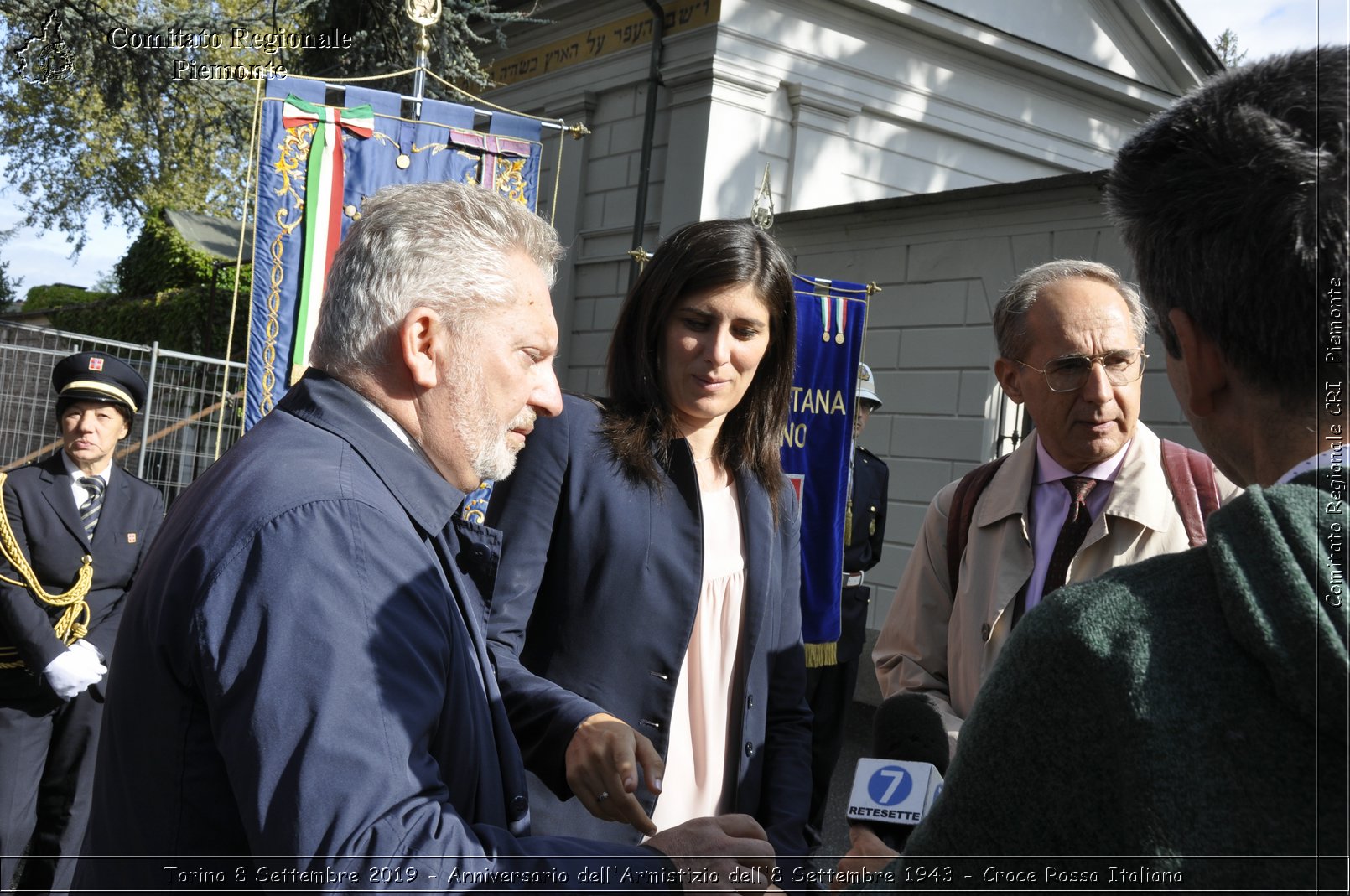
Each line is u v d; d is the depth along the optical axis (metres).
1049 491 2.19
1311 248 0.84
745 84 9.16
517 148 4.70
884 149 10.05
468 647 1.34
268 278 4.32
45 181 15.71
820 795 4.75
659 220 9.46
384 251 1.31
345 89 4.45
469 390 1.32
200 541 1.15
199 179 16.19
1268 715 0.76
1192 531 2.10
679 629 1.91
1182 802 0.76
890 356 8.04
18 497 3.63
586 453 1.95
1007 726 0.85
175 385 7.75
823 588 4.35
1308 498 0.81
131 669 1.19
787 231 8.73
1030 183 7.07
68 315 16.34
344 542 1.15
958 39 10.16
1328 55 0.90
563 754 1.55
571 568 1.91
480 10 8.52
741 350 2.01
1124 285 2.18
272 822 1.03
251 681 1.07
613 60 9.98
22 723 3.51
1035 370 2.14
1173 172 0.94
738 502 2.12
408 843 1.03
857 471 5.88
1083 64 10.81
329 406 1.31
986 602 2.19
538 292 1.39
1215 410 0.95
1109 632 0.82
